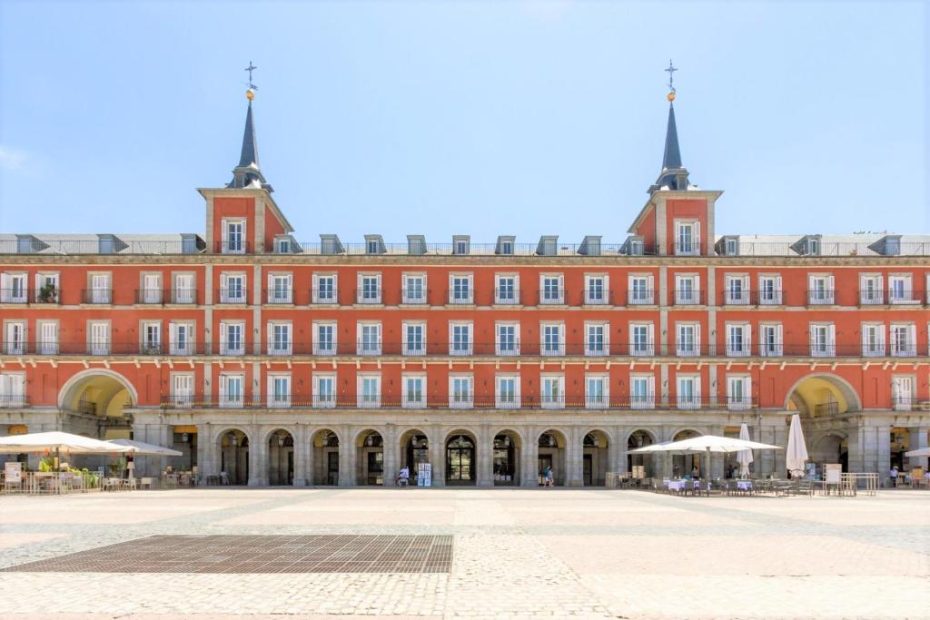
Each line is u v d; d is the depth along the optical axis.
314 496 46.25
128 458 64.50
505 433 69.31
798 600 13.51
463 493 51.34
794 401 75.12
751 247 70.38
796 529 24.77
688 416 64.81
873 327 66.44
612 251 69.12
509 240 68.62
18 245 67.56
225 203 67.00
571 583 15.01
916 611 12.75
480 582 15.14
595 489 58.84
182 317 65.75
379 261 66.38
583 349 66.31
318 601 13.49
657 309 66.50
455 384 65.75
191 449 68.38
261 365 65.38
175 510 32.91
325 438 68.12
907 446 67.50
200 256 65.75
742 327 66.50
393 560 17.97
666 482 51.94
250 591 14.33
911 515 30.61
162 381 65.06
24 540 21.66
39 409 63.88
